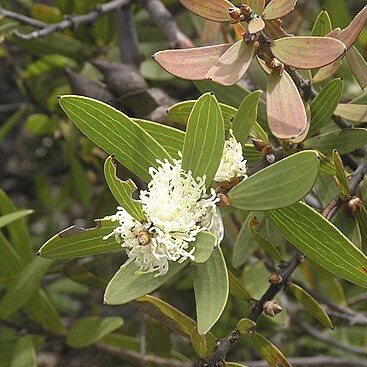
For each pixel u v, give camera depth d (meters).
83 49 0.74
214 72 0.43
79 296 0.96
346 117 0.49
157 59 0.44
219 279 0.42
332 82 0.47
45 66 0.79
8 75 0.99
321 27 0.52
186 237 0.41
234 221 0.62
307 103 0.49
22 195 1.07
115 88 0.62
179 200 0.42
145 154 0.44
